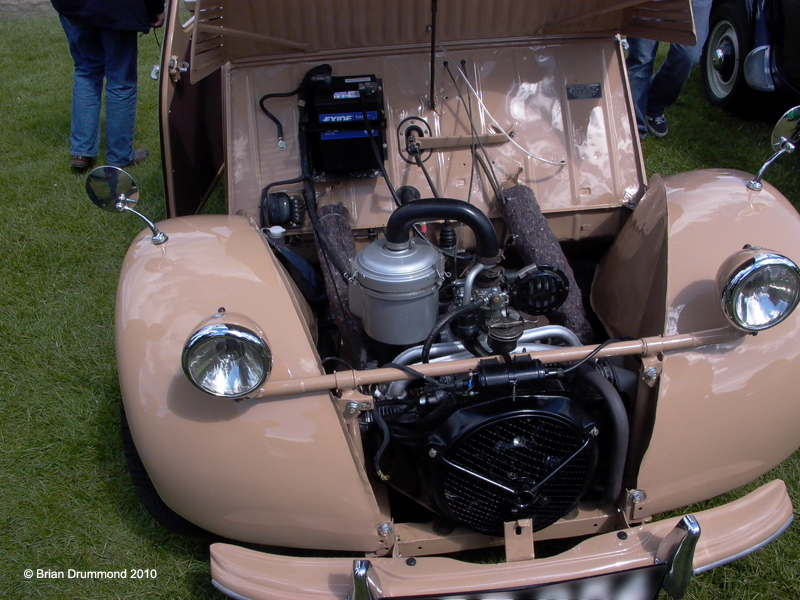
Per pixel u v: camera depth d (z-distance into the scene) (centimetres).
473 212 179
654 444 178
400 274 180
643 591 170
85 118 503
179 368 172
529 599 165
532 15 273
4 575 228
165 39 281
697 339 178
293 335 175
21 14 996
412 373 170
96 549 237
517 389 181
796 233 200
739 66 523
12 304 370
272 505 173
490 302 182
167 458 172
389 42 279
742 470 188
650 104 511
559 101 281
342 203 264
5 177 509
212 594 219
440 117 278
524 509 183
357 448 175
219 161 371
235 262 188
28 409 298
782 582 210
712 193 213
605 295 247
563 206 272
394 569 167
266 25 257
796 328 185
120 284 189
